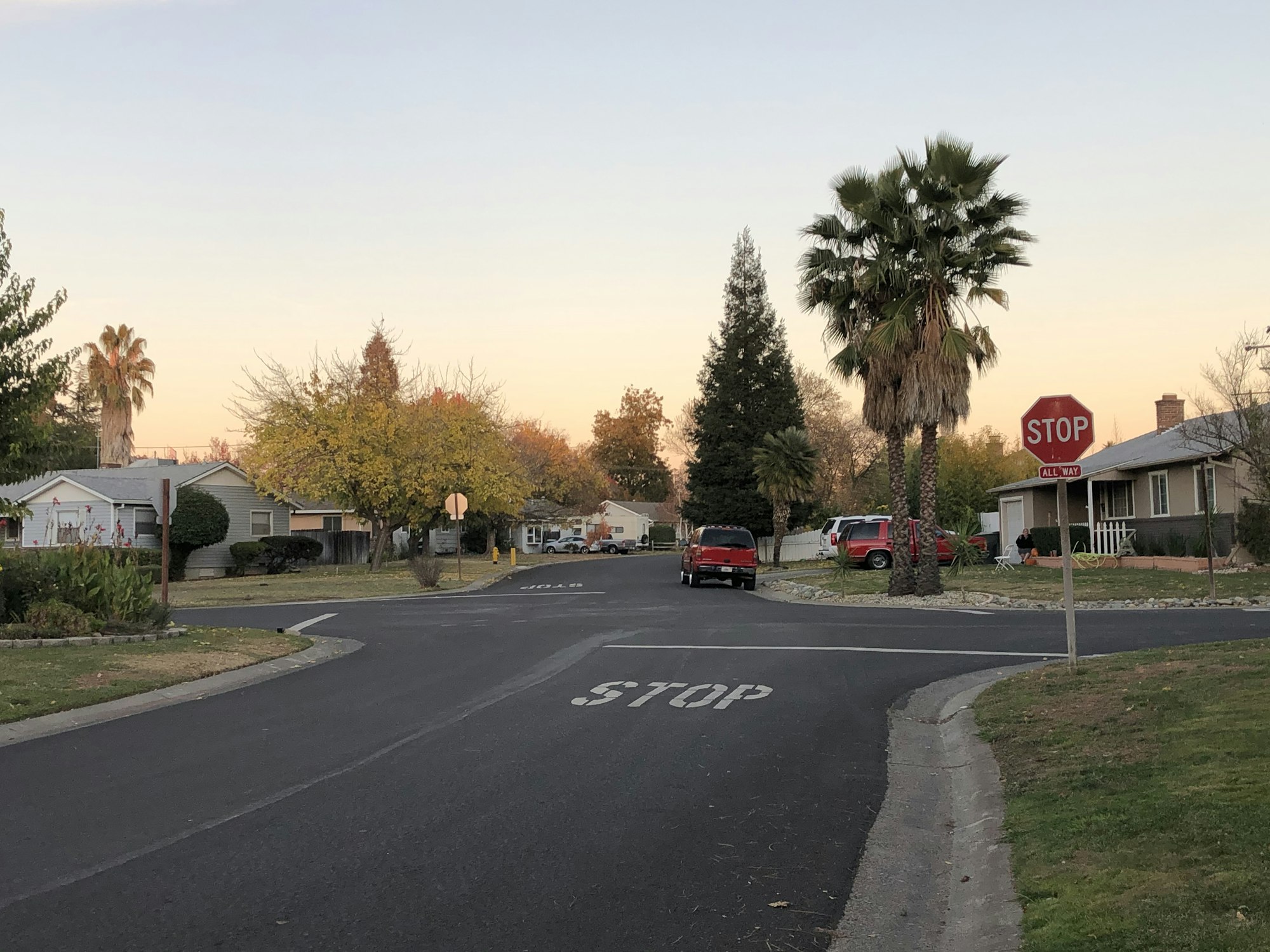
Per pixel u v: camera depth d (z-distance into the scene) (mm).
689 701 12062
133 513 42688
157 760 9406
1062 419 11844
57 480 42781
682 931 5172
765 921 5324
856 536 39219
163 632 18391
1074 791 7016
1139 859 5477
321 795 7961
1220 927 4402
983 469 58188
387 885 5867
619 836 6793
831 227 26078
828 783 8281
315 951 4934
